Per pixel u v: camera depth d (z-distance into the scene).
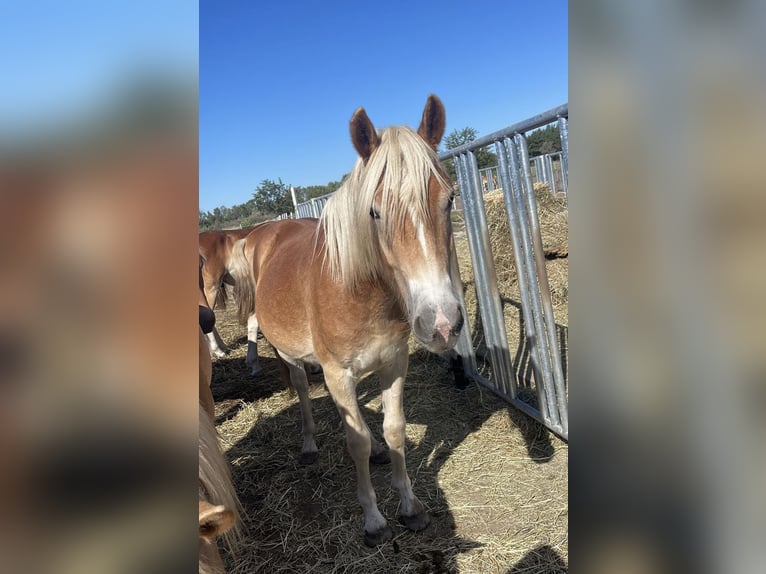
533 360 2.70
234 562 2.05
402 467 2.16
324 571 1.95
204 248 5.11
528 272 2.55
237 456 2.95
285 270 2.40
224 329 6.42
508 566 1.86
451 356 3.45
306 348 2.34
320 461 2.79
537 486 2.32
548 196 5.68
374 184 1.63
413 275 1.54
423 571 1.90
